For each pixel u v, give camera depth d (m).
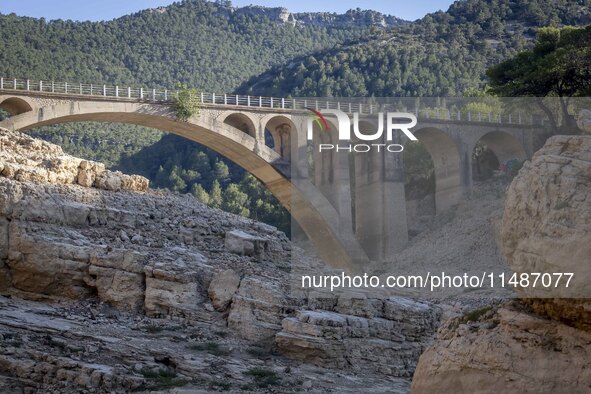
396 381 35.12
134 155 173.38
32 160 45.03
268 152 74.81
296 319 36.97
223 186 149.12
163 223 46.47
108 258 40.75
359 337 36.47
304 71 190.00
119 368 32.22
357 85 170.25
